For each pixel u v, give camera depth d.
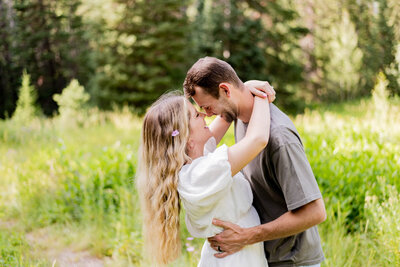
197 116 1.73
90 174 4.59
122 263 3.30
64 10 24.20
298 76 18.77
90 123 13.19
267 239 1.59
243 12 17.64
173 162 1.62
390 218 2.90
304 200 1.52
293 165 1.53
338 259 2.84
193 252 3.15
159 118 1.68
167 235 1.70
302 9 27.69
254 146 1.53
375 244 3.17
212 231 1.62
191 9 21.83
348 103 23.08
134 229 3.72
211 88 1.68
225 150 1.55
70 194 4.53
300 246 1.70
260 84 1.75
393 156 4.47
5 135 8.57
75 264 3.42
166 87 18.02
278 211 1.74
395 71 18.05
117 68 17.34
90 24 18.39
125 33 17.59
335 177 4.02
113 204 4.35
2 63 22.97
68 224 4.17
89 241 3.80
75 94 14.25
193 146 1.69
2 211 4.79
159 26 17.30
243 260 1.64
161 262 1.80
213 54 17.67
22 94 13.85
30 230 4.27
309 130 7.72
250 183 1.81
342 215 3.46
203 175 1.52
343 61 25.45
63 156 5.22
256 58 17.33
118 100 17.61
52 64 24.25
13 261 3.13
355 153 4.58
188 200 1.54
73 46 24.58
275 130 1.57
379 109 8.12
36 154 6.34
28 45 23.38
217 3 19.02
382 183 3.45
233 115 1.74
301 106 17.86
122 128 11.93
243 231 1.60
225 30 17.25
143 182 1.76
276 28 18.64
